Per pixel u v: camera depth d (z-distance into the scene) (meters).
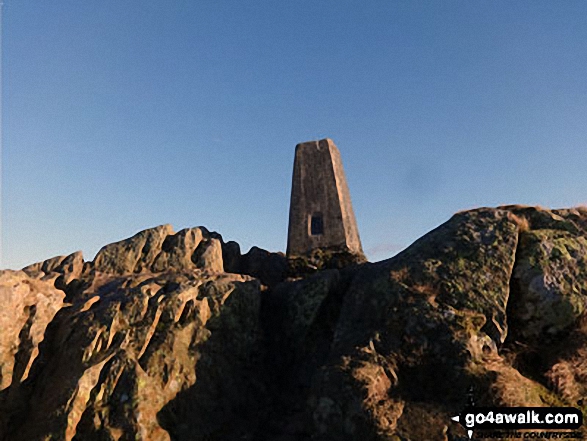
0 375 18.05
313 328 21.20
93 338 18.88
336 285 22.84
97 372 17.42
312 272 26.92
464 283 17.89
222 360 19.81
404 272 19.36
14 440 16.39
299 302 22.38
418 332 16.77
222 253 30.28
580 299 16.70
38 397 17.78
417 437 13.41
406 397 15.12
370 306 18.95
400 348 16.56
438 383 15.38
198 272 23.98
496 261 18.31
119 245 27.47
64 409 16.14
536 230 19.67
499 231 19.52
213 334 20.23
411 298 17.95
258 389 19.73
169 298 20.59
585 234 19.17
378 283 19.66
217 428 17.61
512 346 16.38
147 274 24.72
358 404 14.70
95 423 16.00
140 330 19.39
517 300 17.52
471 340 15.86
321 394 15.75
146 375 17.50
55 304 21.47
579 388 14.30
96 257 26.70
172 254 26.97
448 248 19.66
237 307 21.61
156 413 16.70
